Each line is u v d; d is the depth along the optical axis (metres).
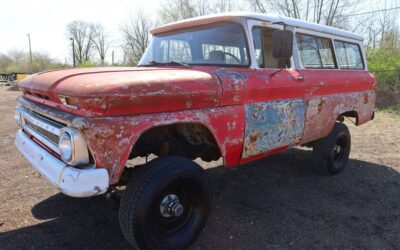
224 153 3.33
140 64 4.49
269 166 5.57
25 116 3.49
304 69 4.38
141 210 2.74
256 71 3.67
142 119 2.67
